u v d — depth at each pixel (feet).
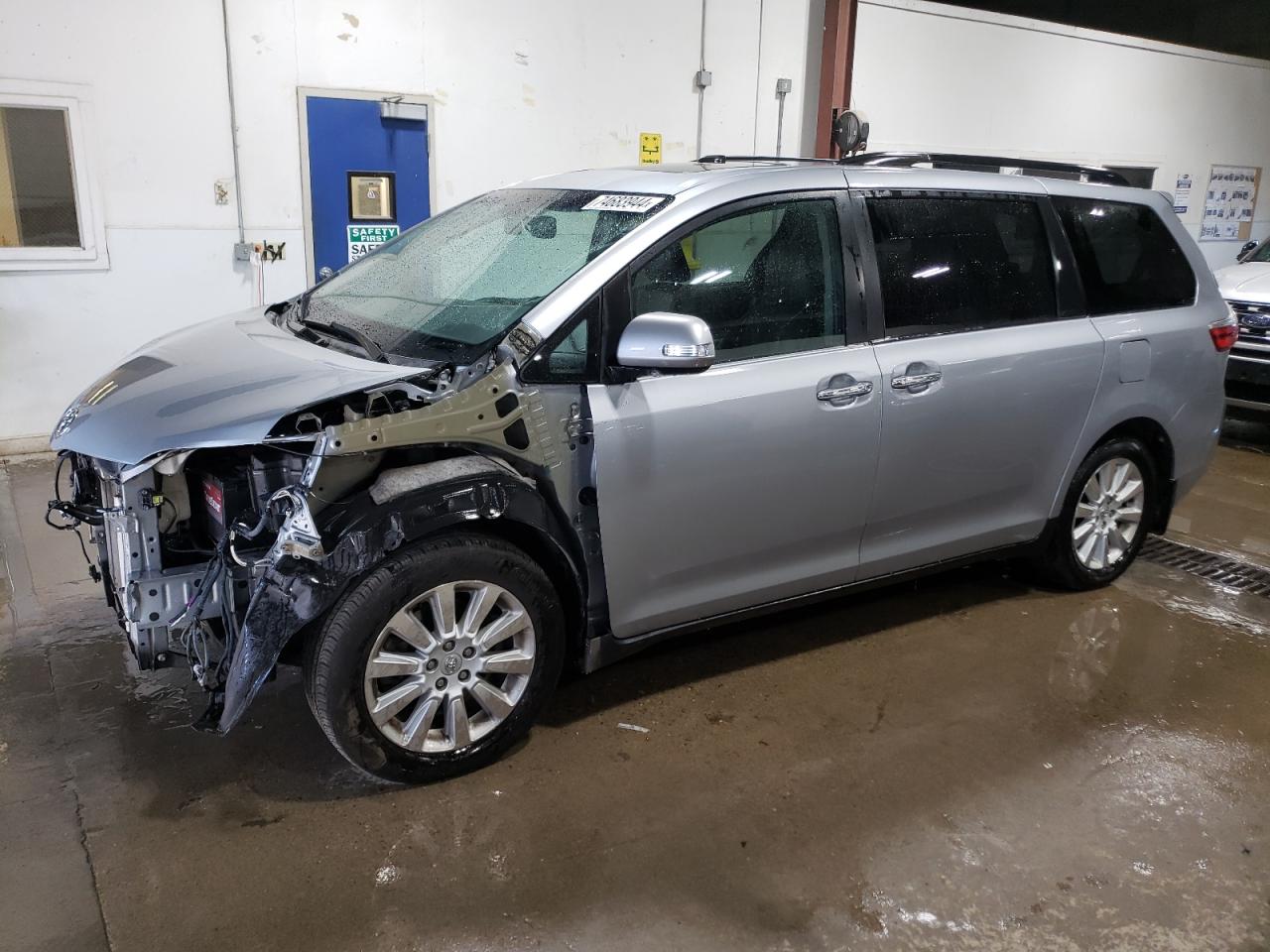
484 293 10.13
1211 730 10.89
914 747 10.31
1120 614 13.83
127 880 7.97
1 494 17.28
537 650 9.49
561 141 24.29
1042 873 8.48
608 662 10.16
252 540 8.80
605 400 9.30
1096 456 13.41
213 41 19.86
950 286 11.68
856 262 10.93
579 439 9.27
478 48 22.62
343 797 9.10
